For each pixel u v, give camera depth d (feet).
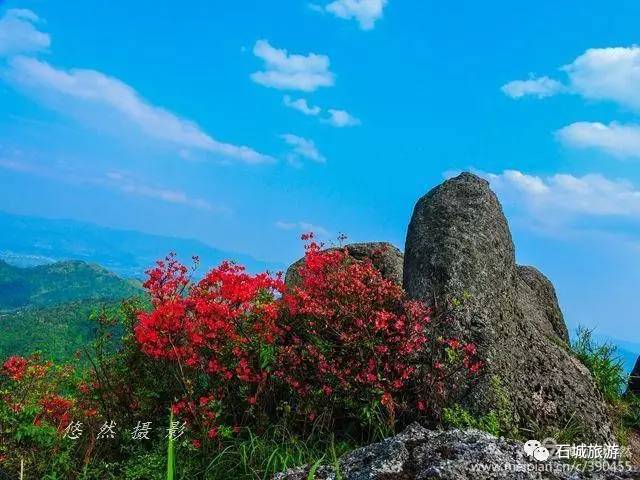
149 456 21.06
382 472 12.55
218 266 24.43
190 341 23.09
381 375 21.86
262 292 26.25
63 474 21.77
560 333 37.22
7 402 24.14
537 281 38.19
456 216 26.50
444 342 22.89
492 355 22.82
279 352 23.08
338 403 22.04
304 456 19.33
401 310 24.45
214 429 20.67
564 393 23.62
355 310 23.29
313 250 26.96
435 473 12.03
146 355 24.79
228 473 19.29
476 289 24.58
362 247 35.53
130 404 24.44
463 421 20.53
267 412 23.12
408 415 21.33
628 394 33.14
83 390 25.13
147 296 26.20
